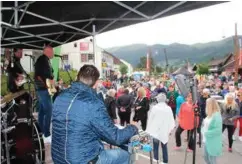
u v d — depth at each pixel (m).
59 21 6.01
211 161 5.72
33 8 5.23
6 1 4.82
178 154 7.92
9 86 5.49
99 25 6.84
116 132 2.80
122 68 79.62
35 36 7.15
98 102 2.80
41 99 5.32
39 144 4.87
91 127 2.73
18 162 4.62
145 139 3.48
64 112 2.76
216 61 78.88
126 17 6.04
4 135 4.40
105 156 2.84
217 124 5.57
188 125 7.84
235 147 8.82
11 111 4.63
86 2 5.05
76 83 2.91
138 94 9.69
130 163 3.13
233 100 8.25
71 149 2.68
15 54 5.60
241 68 29.83
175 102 12.30
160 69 90.19
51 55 5.46
